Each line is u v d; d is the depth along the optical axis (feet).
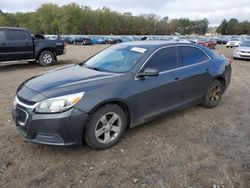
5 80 28.22
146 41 16.07
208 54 17.47
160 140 13.23
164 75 14.08
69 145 10.99
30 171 10.53
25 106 11.01
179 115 16.65
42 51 39.60
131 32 356.38
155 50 14.08
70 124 10.69
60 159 11.37
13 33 35.88
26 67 38.58
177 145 12.76
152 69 12.91
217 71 17.43
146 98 13.20
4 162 11.09
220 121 15.99
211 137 13.75
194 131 14.42
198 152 12.15
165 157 11.66
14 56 36.27
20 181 9.93
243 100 20.71
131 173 10.49
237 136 13.96
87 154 11.76
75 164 11.02
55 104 10.60
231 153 12.14
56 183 9.85
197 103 17.01
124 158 11.51
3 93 22.30
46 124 10.57
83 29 323.37
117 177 10.25
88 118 11.09
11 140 12.97
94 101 11.15
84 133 11.44
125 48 15.11
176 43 15.51
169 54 14.78
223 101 20.26
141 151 12.11
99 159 11.41
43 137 10.77
